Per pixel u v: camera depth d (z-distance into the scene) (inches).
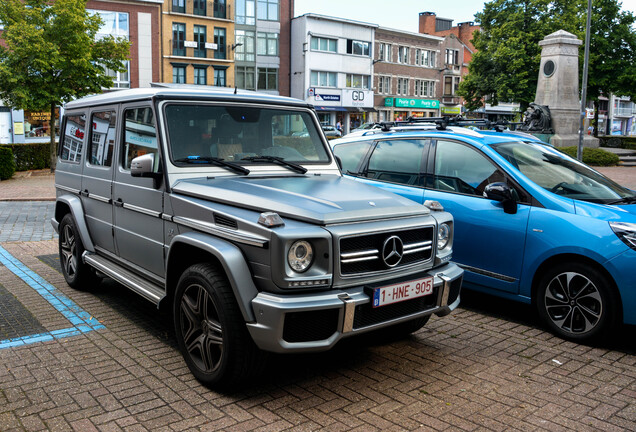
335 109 2064.5
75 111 233.1
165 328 189.0
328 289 129.1
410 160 236.4
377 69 2212.1
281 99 187.2
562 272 182.7
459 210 210.5
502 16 1508.4
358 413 130.3
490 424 126.1
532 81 1469.0
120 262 192.9
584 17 1382.9
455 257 213.2
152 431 120.6
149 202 166.7
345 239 130.3
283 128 184.9
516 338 185.0
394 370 156.6
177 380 146.9
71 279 231.9
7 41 865.5
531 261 189.3
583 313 178.1
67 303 216.8
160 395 138.0
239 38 1935.3
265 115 181.2
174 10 1740.9
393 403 135.7
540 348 175.8
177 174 158.6
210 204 144.3
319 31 2006.6
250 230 128.6
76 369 153.3
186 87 179.2
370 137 258.4
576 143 931.3
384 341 180.5
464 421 127.3
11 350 167.3
